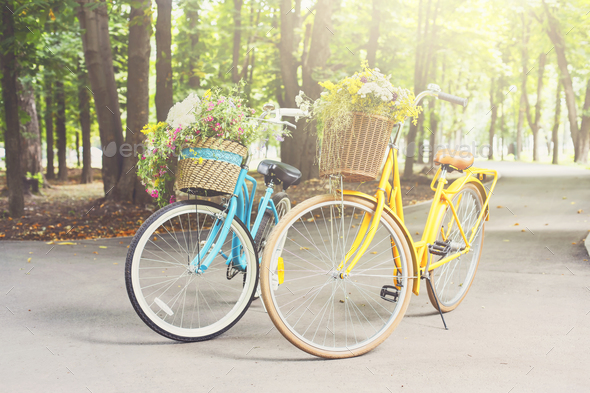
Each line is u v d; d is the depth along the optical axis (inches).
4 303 141.3
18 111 346.0
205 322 123.3
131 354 102.9
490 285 158.4
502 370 92.8
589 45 864.9
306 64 577.9
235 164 110.0
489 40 734.5
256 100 717.9
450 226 132.0
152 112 827.4
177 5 490.9
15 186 346.3
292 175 132.6
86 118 822.5
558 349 103.2
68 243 257.6
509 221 299.4
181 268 121.3
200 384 88.0
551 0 816.3
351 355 101.5
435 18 666.8
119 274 182.9
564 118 1566.2
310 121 112.7
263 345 109.2
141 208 397.4
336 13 629.3
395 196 118.7
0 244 249.8
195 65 506.6
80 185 792.9
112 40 587.2
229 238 119.2
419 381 88.6
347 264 109.0
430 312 132.5
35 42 336.2
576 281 159.2
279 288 158.6
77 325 122.3
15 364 97.0
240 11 624.4
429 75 718.5
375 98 97.1
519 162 1199.6
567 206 348.2
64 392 84.5
